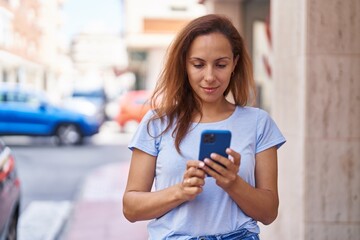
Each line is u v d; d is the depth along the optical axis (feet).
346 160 11.93
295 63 12.64
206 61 6.60
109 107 73.82
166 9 76.48
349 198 11.98
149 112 7.10
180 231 6.66
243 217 6.73
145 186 6.95
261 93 23.29
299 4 12.26
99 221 22.12
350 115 11.87
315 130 11.91
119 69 92.99
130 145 6.99
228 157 6.26
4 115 46.70
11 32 35.76
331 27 11.78
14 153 43.83
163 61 7.11
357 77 11.82
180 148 6.73
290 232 13.05
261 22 24.58
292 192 12.90
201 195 6.63
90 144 51.24
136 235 20.04
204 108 6.96
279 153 14.24
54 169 36.01
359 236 12.02
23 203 25.59
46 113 48.03
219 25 6.70
